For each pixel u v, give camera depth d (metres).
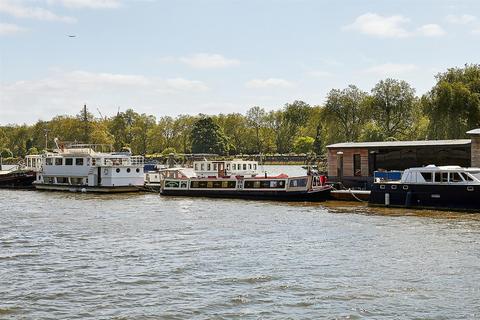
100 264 37.00
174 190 82.31
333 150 79.25
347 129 142.25
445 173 59.25
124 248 42.03
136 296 29.95
